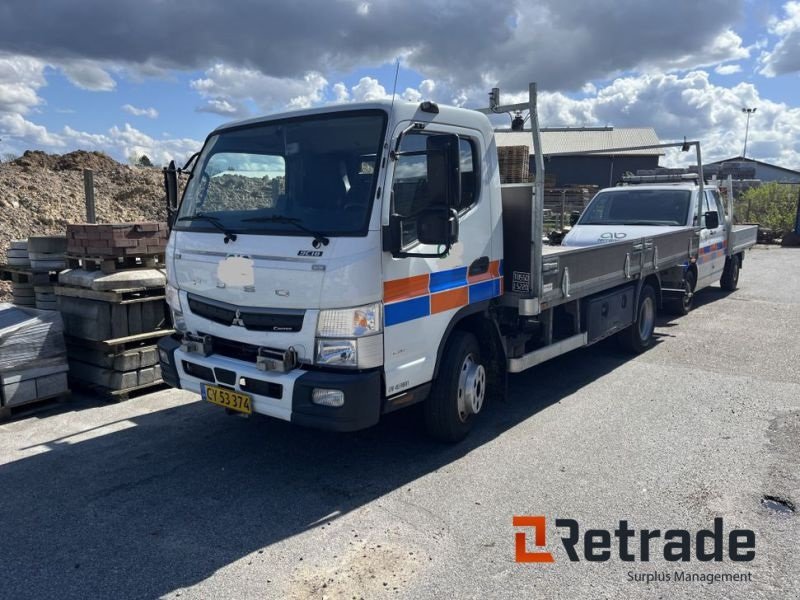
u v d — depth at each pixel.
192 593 3.15
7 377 5.52
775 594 3.11
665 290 9.55
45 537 3.68
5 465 4.66
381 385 4.06
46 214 13.59
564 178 37.53
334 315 3.86
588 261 6.05
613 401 5.98
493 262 5.11
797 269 15.93
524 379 6.76
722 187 12.54
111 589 3.19
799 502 3.99
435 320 4.47
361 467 4.58
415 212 4.24
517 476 4.40
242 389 4.21
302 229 4.01
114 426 5.43
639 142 37.84
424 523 3.79
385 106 4.05
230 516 3.90
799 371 6.95
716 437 5.06
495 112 5.27
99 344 6.05
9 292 9.28
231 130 4.73
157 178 18.98
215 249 4.37
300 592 3.14
